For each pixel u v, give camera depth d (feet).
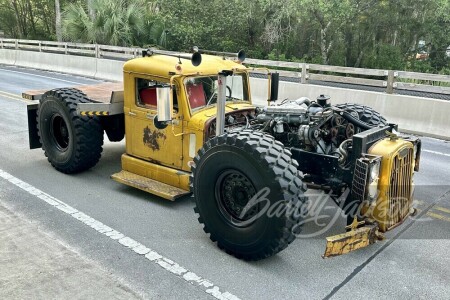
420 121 34.24
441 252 15.20
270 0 82.53
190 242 15.60
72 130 21.24
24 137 29.09
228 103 18.97
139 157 19.74
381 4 80.89
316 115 16.05
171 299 12.25
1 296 11.85
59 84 56.29
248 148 13.62
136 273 13.50
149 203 18.92
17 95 44.80
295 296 12.56
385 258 14.76
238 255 14.48
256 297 12.47
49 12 121.70
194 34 83.25
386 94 36.27
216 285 13.01
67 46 78.07
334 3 77.61
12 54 82.64
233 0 87.04
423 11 83.30
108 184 21.08
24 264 13.46
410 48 87.86
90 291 12.30
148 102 18.85
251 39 89.76
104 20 78.84
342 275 13.71
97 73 66.28
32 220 17.01
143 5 89.35
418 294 12.79
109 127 22.57
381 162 14.12
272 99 19.84
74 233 16.03
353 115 17.70
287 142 16.62
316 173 15.76
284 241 13.55
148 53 18.99
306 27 86.38
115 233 16.12
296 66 43.04
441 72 82.64
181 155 17.95
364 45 84.94
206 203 14.96
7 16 124.47
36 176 21.97
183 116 17.47
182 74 17.08
